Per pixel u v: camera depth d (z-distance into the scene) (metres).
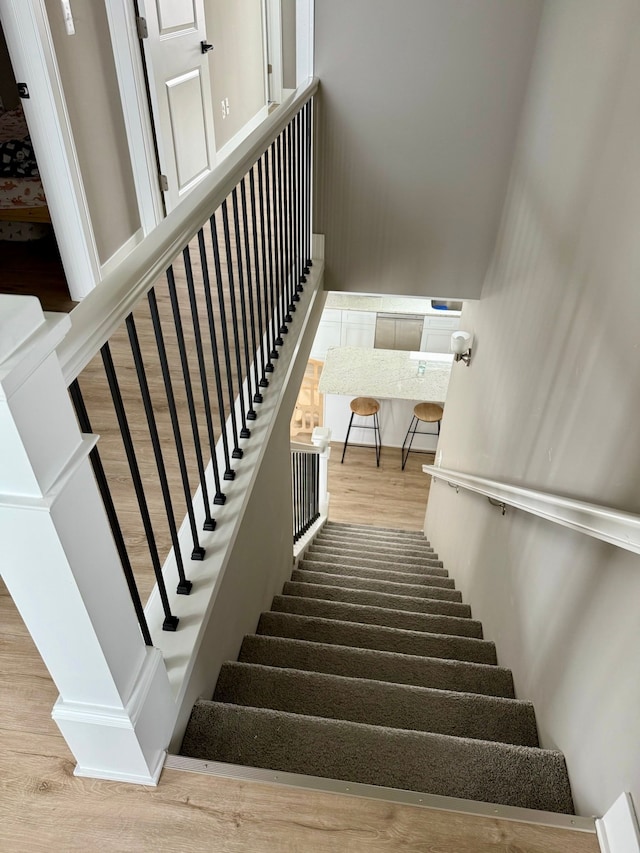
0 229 3.54
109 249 3.24
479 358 3.50
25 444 0.78
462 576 3.38
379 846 1.21
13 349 0.74
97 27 2.93
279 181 2.38
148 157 3.43
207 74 4.05
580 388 1.76
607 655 1.38
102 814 1.23
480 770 1.49
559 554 1.79
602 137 1.80
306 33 2.90
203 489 1.74
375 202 3.37
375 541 4.96
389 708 1.80
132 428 2.21
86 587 0.98
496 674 2.14
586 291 1.81
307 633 2.42
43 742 1.32
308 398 7.00
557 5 2.46
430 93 3.00
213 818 1.23
